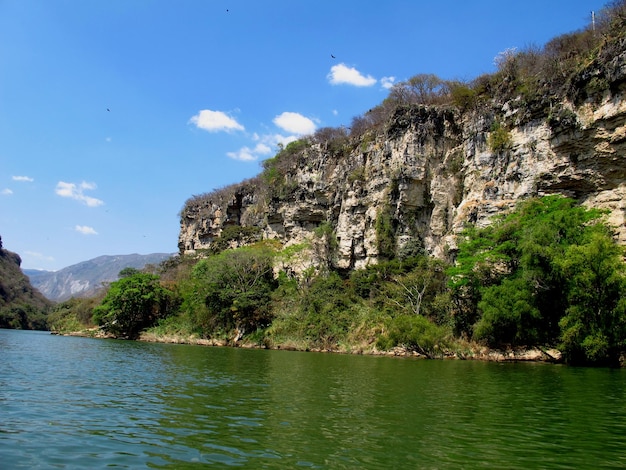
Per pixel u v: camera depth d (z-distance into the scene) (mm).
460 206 56750
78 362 32250
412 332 43500
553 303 38500
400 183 63188
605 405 18000
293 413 15898
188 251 115125
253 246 83188
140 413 15484
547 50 52312
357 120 78812
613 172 43750
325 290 62250
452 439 12719
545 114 49281
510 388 22406
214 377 25453
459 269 45531
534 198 47656
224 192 109062
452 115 63312
